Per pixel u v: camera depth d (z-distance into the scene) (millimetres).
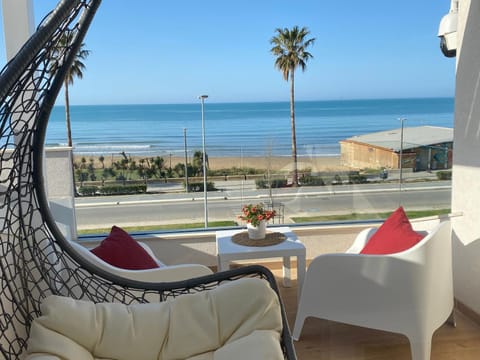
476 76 2545
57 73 1365
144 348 1487
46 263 1747
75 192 3117
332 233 3293
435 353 2168
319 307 2252
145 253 2254
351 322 2195
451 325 2375
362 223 3354
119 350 1474
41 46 1103
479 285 2471
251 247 2703
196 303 1557
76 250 1888
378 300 2125
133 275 1996
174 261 3252
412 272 2051
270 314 1481
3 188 1519
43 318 1435
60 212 3107
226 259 2645
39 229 1709
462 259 2479
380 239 2307
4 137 1300
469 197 2586
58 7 1120
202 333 1496
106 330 1482
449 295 2340
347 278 2166
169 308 1566
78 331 1446
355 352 2156
